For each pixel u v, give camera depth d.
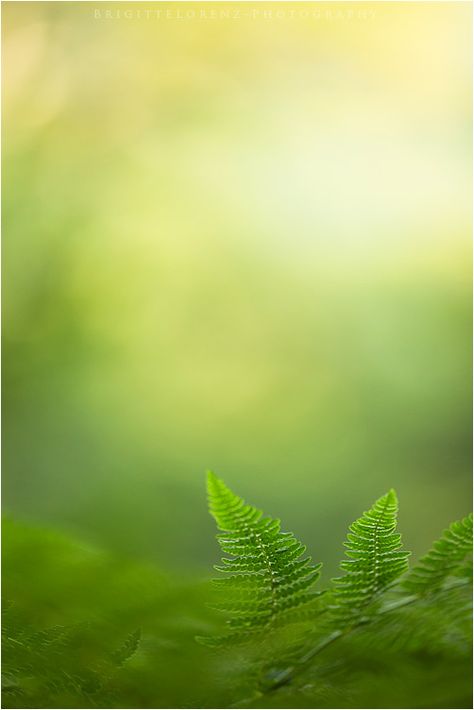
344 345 14.32
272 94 15.08
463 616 1.11
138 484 11.43
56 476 11.99
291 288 14.85
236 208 15.24
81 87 13.59
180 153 14.91
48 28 13.25
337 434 13.52
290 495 12.82
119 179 14.37
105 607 1.49
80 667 1.20
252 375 14.23
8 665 1.17
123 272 14.02
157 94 14.56
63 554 1.76
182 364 14.06
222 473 12.98
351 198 15.37
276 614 1.16
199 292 14.73
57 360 13.27
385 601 1.20
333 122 15.39
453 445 13.23
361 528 1.17
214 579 1.14
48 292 13.46
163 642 1.37
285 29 14.76
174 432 13.33
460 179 15.03
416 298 14.51
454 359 13.81
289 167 15.37
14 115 13.30
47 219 13.54
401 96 15.14
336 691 1.08
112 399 13.26
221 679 1.19
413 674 1.09
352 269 14.96
